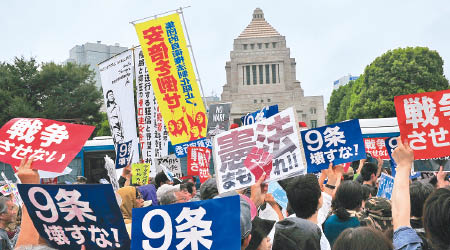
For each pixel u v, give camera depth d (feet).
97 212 8.77
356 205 13.89
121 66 30.07
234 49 349.41
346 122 16.63
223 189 11.48
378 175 25.08
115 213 8.66
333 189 16.20
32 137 11.27
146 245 8.61
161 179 27.73
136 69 32.63
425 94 12.34
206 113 30.83
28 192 8.94
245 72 344.28
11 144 11.16
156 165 35.65
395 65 152.46
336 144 16.70
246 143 11.80
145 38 30.83
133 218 8.71
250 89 339.57
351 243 6.83
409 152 8.96
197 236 8.50
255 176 11.44
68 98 125.29
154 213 8.70
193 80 30.48
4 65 127.13
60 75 126.41
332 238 13.48
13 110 115.03
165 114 30.53
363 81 167.02
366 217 13.67
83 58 519.19
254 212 10.09
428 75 150.10
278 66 343.05
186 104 30.42
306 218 11.93
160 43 30.63
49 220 9.07
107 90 30.55
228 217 8.42
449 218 6.73
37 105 126.62
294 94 333.83
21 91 123.75
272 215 13.58
